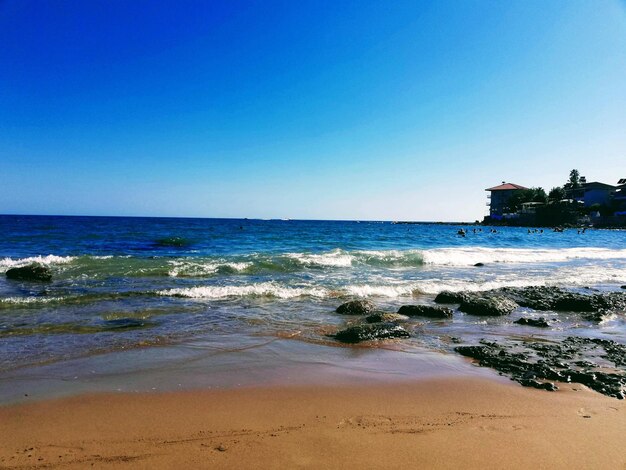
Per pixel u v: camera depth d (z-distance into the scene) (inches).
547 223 3843.5
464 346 300.8
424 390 217.6
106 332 319.0
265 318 378.3
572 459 148.2
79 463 141.7
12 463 140.8
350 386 221.9
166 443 156.6
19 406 187.8
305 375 237.6
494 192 4813.0
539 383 226.8
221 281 572.1
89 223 2704.2
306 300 463.2
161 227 2263.8
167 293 473.1
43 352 267.6
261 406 193.3
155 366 246.2
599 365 263.7
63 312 380.2
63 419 176.1
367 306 418.0
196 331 328.2
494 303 435.5
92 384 216.1
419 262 864.3
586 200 3892.7
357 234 1884.8
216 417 180.7
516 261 969.5
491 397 208.8
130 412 184.1
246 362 258.7
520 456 149.7
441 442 159.8
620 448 157.0
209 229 2097.7
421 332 346.6
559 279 698.2
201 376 231.8
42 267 562.9
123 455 147.3
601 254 1147.9
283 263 733.9
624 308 456.1
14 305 402.6
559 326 381.4
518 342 321.1
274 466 140.7
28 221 2967.5
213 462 142.9
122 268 637.3
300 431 168.1
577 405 199.8
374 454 149.8
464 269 796.0
